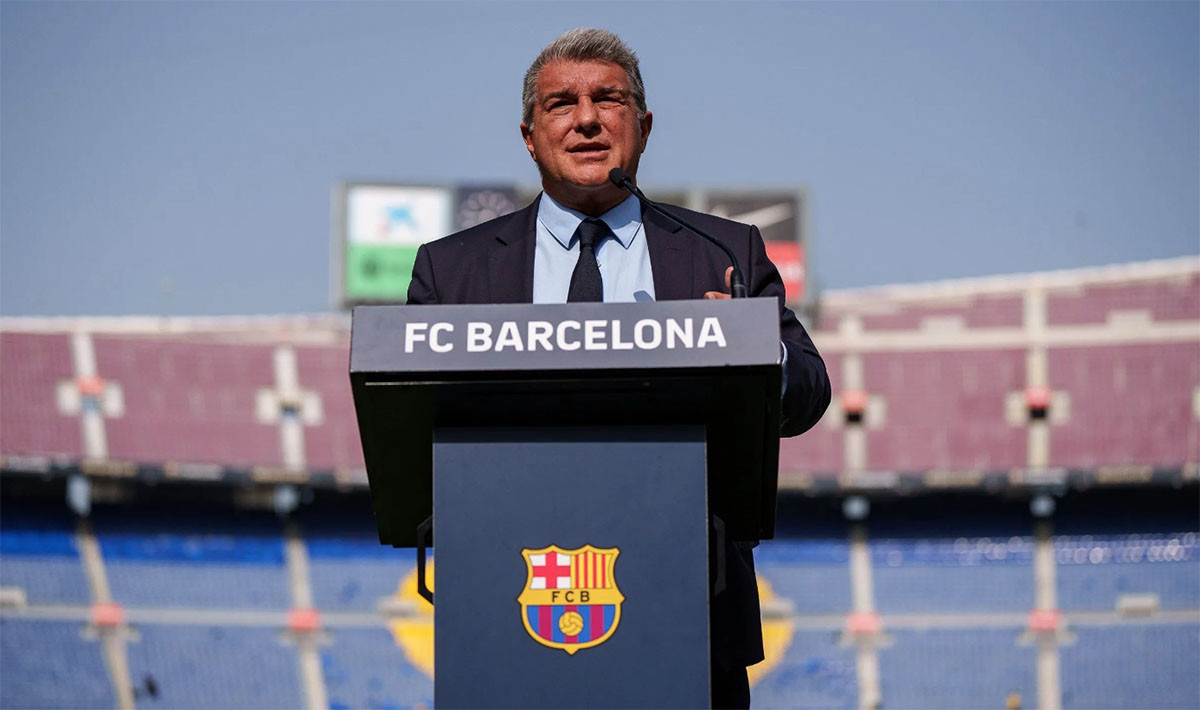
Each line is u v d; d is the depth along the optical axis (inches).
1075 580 1003.9
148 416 1082.7
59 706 933.8
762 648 94.5
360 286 1104.8
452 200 1119.0
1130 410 1091.9
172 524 1029.8
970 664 960.3
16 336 1096.8
